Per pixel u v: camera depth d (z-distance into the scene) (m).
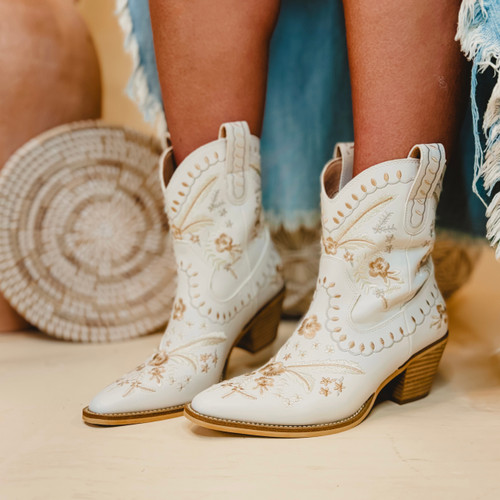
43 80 1.10
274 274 0.86
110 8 1.56
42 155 1.06
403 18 0.63
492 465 0.56
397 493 0.51
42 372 0.89
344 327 0.67
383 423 0.67
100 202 1.08
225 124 0.73
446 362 0.89
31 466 0.59
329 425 0.64
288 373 0.66
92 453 0.61
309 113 1.05
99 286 1.09
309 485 0.53
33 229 1.06
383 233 0.66
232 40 0.73
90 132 1.08
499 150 0.63
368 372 0.66
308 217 1.08
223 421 0.62
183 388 0.71
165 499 0.52
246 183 0.78
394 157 0.66
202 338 0.74
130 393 0.68
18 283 1.06
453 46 0.65
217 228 0.76
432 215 0.70
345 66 1.02
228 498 0.51
